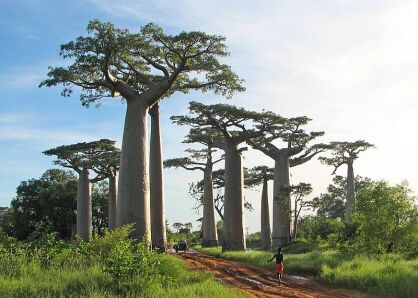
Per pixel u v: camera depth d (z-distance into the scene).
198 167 49.59
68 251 14.32
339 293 13.98
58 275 11.70
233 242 34.66
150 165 26.64
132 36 19.95
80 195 45.50
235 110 33.72
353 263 18.06
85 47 19.88
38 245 14.23
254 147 42.69
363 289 14.35
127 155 21.00
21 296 9.66
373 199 21.84
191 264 22.59
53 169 54.97
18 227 50.62
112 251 13.73
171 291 10.22
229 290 11.37
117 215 20.92
